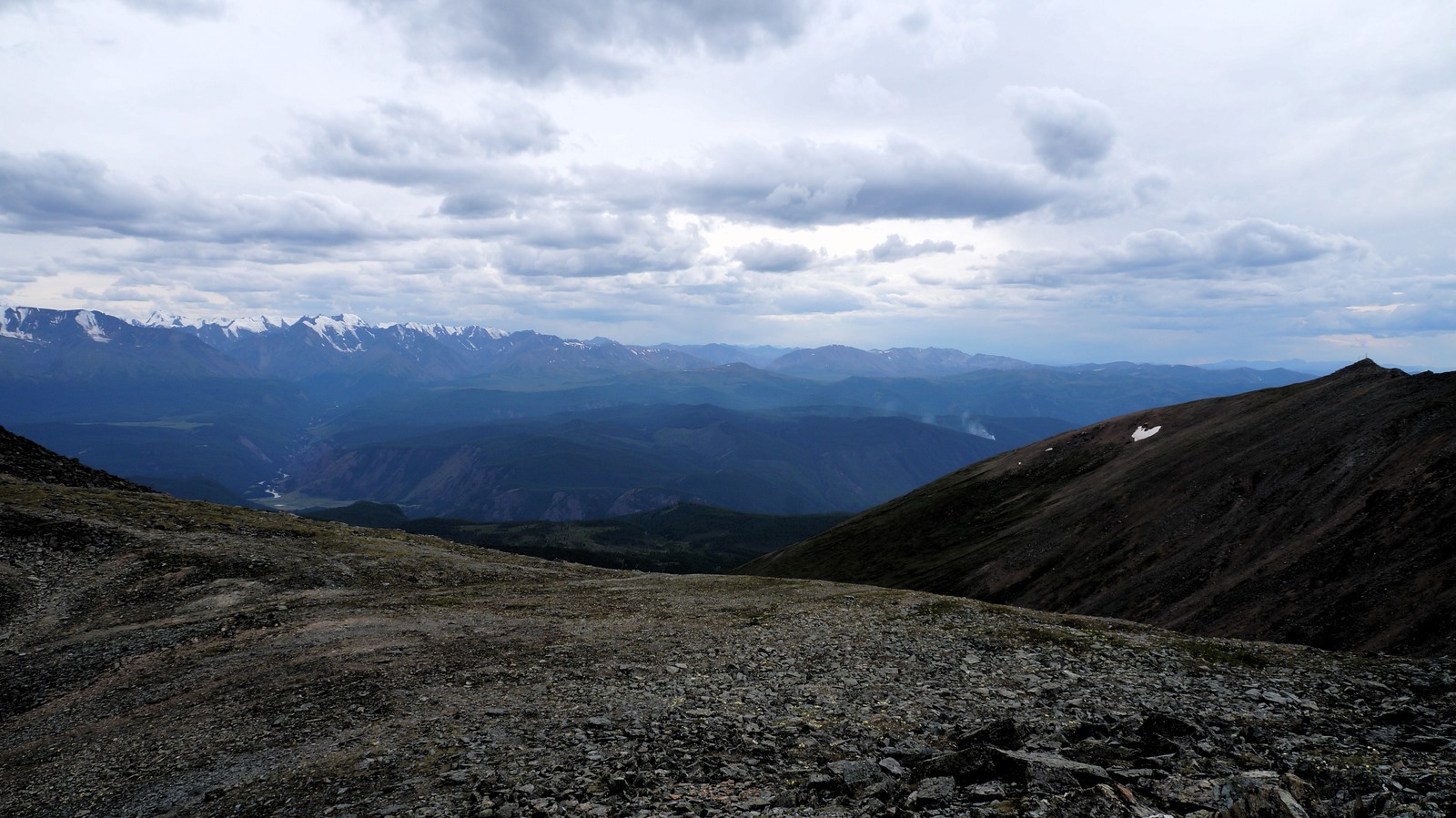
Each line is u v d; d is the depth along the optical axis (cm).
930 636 3331
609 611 4131
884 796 1246
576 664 2839
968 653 2972
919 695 2303
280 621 3766
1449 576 6581
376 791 1509
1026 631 3388
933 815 1124
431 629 3594
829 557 19188
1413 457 9181
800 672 2678
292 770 1736
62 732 2386
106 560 4725
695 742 1755
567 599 4588
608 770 1537
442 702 2306
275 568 4894
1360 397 12069
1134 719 1880
